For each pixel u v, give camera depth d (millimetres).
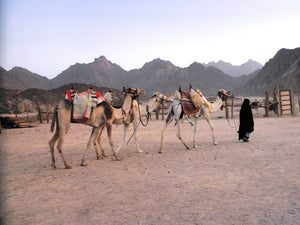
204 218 4129
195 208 4543
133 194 5398
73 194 5527
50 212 4578
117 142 13328
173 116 10438
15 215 4438
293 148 9578
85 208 4742
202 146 11094
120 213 4465
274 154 8734
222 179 6188
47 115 31484
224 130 16797
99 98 8422
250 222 3939
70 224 4098
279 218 4035
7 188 5973
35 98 110750
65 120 7828
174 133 16312
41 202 5074
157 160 8680
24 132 19953
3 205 3367
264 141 11539
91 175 7062
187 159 8625
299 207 4406
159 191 5520
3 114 52812
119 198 5195
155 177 6617
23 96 109125
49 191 5750
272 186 5516
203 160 8352
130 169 7586
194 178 6371
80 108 7902
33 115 45125
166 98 10531
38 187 6051
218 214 4262
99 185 6125
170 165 7871
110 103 9203
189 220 4082
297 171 6566
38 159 9594
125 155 9797
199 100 10383
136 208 4656
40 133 19109
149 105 10445
